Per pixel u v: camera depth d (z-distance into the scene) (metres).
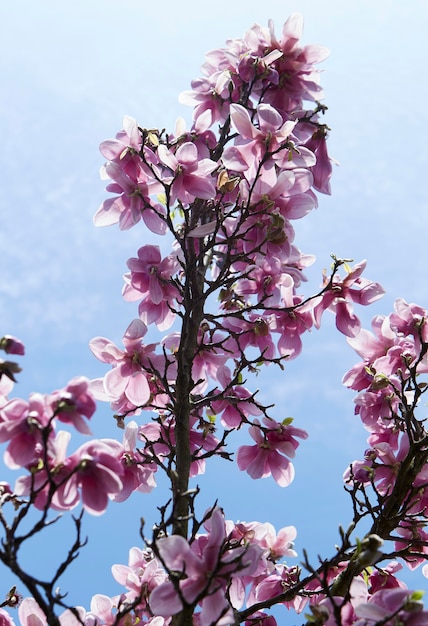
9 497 2.65
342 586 2.94
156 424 3.25
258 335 3.32
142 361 3.13
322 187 3.25
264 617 3.10
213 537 2.68
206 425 3.21
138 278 3.24
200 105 3.37
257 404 3.19
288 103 3.29
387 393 3.23
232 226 3.29
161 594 2.66
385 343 3.25
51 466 2.63
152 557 3.15
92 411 2.60
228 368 3.25
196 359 3.32
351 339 3.27
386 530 2.99
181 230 3.33
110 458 2.63
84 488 2.62
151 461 3.07
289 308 3.19
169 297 3.25
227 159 3.08
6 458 2.60
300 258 3.39
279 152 3.09
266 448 3.22
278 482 3.21
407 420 3.07
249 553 2.67
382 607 2.60
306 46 3.29
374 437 3.25
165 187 3.06
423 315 3.21
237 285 3.34
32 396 2.60
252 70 3.28
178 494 2.77
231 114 3.07
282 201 3.13
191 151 3.08
